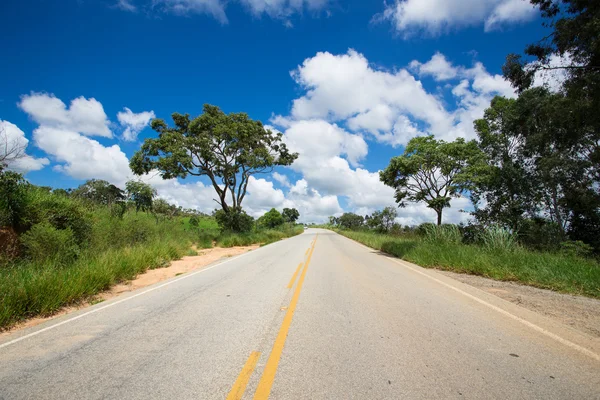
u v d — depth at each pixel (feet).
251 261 43.86
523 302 20.83
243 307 19.71
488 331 15.25
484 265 31.78
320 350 12.98
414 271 34.37
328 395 9.61
